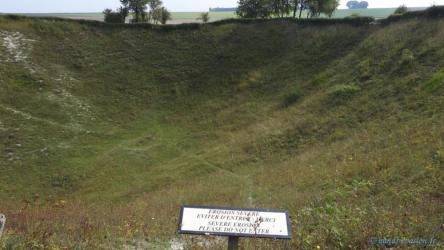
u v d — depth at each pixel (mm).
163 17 55156
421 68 27859
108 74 38688
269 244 8094
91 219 11422
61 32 42000
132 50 41812
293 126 28578
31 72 36281
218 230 6062
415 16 35000
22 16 42250
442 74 25297
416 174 13914
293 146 26594
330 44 38500
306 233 8750
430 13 33562
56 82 36188
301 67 37188
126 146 29594
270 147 27109
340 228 8664
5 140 28297
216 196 18781
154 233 10109
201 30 44312
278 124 29859
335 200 13344
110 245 8969
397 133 21016
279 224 6172
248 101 35125
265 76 37688
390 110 25219
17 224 10117
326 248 7883
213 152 28312
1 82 34094
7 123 30109
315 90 33094
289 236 6090
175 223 11000
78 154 28047
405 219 9133
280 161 24984
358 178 15727
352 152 20844
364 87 29734
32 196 23031
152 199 19688
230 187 20812
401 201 11641
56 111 32844
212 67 40000
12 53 37750
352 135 24484
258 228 6109
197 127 32906
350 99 29031
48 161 26734
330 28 40344
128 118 34094
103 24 44031
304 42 40219
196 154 28531
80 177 25234
